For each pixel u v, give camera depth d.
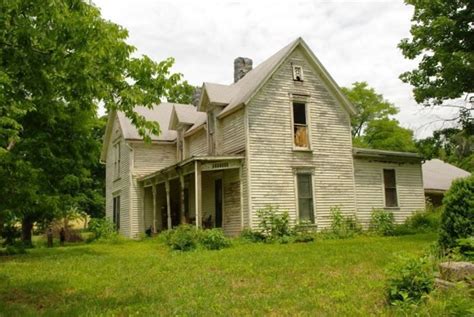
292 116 20.80
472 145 27.33
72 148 18.47
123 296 7.73
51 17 6.71
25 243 23.42
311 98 21.47
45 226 29.12
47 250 18.84
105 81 7.49
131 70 7.60
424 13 20.91
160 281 9.04
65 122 17.97
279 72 20.86
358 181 22.27
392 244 14.69
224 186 21.17
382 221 21.23
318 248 14.25
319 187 20.95
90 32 6.84
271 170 19.88
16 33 6.77
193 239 16.05
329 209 21.02
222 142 21.66
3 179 14.07
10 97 8.03
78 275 10.52
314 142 21.17
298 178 20.55
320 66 21.66
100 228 27.36
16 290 8.84
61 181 18.25
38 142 17.16
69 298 7.86
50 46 7.00
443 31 20.00
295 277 8.82
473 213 9.16
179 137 27.02
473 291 5.70
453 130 21.91
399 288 6.22
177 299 7.20
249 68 26.14
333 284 7.90
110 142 32.47
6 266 12.92
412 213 23.78
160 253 15.20
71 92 7.79
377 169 23.03
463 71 18.88
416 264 6.32
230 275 9.39
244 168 19.61
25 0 6.66
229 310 6.36
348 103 22.16
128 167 27.66
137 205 27.03
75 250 18.28
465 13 20.17
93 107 8.11
